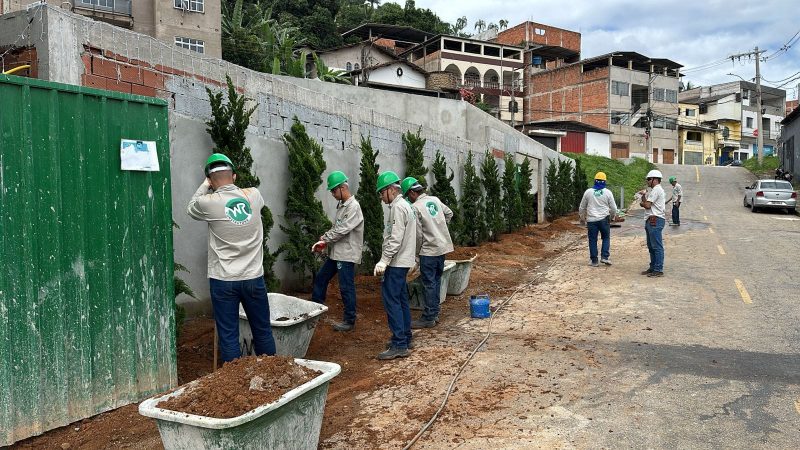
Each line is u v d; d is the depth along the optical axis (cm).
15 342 398
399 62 4081
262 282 491
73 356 434
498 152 1805
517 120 5388
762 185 2509
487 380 546
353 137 1027
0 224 388
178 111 664
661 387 524
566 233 1922
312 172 859
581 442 416
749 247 1434
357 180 1038
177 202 666
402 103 1725
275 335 548
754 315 784
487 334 707
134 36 613
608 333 706
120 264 466
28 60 532
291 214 848
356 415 472
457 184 1495
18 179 397
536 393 512
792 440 417
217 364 536
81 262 436
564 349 641
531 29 6284
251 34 3403
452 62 5203
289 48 3272
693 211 2559
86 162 440
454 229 1364
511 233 1789
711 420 452
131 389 475
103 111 451
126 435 429
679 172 4588
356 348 660
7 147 391
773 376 550
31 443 409
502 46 5438
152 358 492
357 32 5134
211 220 470
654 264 1077
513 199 1820
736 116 7256
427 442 421
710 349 639
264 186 801
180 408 331
